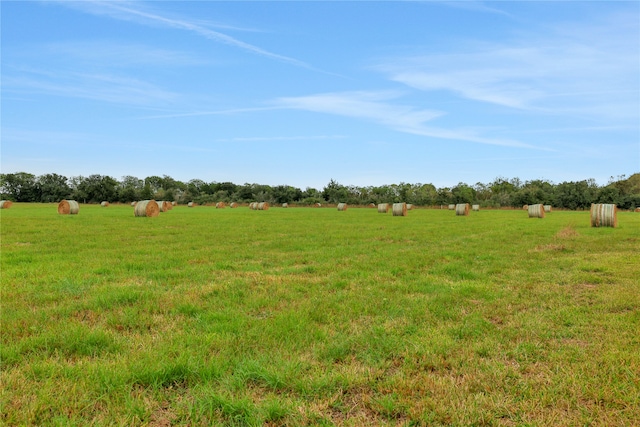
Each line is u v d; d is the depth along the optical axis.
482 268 11.06
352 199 110.44
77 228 23.53
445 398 3.84
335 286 8.66
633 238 19.44
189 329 5.69
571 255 13.78
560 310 6.78
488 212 64.62
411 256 13.18
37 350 4.92
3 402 3.61
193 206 89.94
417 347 5.04
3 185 110.38
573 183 99.56
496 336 5.54
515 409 3.66
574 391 3.96
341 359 4.78
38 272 9.83
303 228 25.52
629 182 114.94
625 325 5.95
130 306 6.91
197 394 3.85
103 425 3.35
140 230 22.69
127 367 4.32
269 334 5.45
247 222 31.23
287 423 3.44
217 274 10.01
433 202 101.88
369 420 3.54
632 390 3.96
